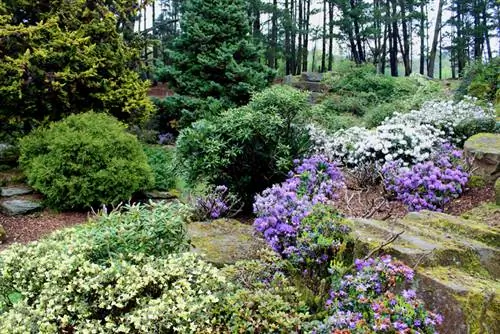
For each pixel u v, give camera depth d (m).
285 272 2.98
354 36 21.03
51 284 2.54
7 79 6.90
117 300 2.39
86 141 6.28
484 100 8.52
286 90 5.94
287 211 3.58
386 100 13.45
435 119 6.82
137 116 8.49
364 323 2.02
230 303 2.33
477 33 21.41
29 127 7.71
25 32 6.75
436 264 2.59
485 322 2.18
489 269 2.71
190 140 5.64
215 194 5.12
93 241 2.91
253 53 11.23
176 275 2.59
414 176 4.49
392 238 2.71
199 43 10.89
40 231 5.69
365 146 6.01
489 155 4.56
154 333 2.24
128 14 8.84
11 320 2.38
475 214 3.86
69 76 7.20
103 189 6.25
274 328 2.19
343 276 2.58
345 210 4.44
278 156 5.64
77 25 7.84
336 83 15.19
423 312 2.04
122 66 8.23
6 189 6.56
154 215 3.21
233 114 5.73
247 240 3.70
